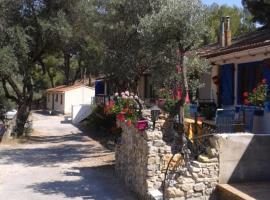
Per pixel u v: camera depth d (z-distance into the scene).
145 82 25.81
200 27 12.45
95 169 17.28
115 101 16.42
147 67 19.64
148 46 13.52
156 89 16.81
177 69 15.20
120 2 19.72
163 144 11.80
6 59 24.92
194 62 15.93
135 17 19.73
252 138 10.19
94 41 25.72
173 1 12.37
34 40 28.58
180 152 11.19
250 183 10.04
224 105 17.39
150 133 11.82
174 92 15.27
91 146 24.91
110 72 21.08
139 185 12.47
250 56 15.15
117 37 20.86
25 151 23.28
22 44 26.20
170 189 9.95
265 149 10.25
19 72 28.97
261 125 13.57
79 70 67.25
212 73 18.42
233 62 16.66
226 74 17.30
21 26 27.30
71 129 36.16
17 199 12.71
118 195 12.91
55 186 14.30
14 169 17.72
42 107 70.44
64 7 27.84
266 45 13.07
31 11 27.62
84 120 41.59
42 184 14.66
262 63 14.54
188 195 9.88
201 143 10.95
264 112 13.49
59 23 26.98
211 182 9.98
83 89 57.09
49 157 20.91
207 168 9.98
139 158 12.58
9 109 32.06
